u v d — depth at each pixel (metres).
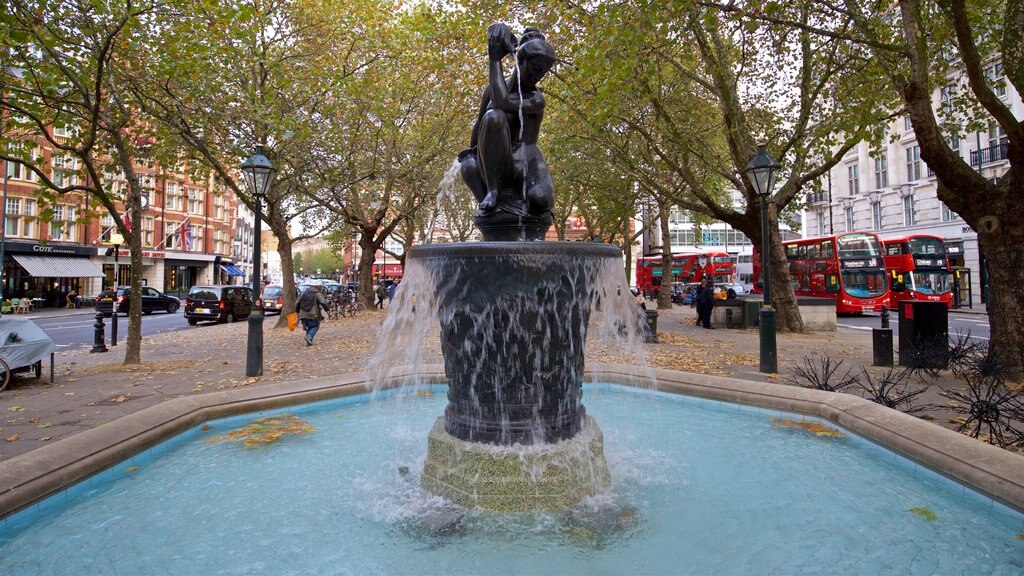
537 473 3.51
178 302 34.91
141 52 10.59
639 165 18.80
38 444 4.81
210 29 10.36
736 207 56.81
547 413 3.72
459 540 3.09
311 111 14.75
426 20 15.81
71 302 36.88
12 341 7.61
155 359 10.95
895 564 2.81
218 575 2.73
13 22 7.92
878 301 24.22
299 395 6.33
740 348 11.97
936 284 24.70
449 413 3.94
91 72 9.52
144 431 4.64
